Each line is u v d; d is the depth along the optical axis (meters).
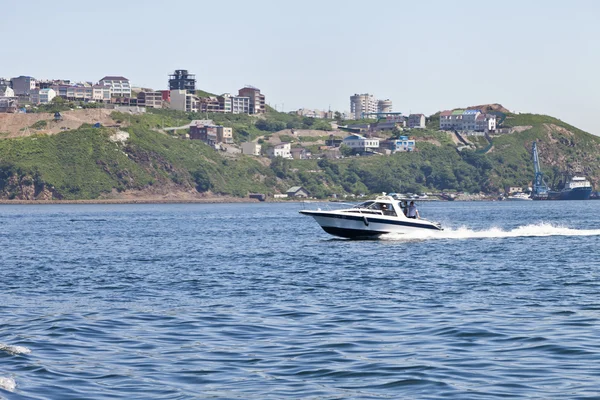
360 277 86.38
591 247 121.31
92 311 63.72
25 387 39.09
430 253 114.06
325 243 138.88
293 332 53.22
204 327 55.50
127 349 48.12
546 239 137.75
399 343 48.91
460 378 40.22
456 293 72.06
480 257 107.38
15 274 95.00
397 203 137.62
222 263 106.25
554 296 68.94
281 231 189.12
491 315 58.72
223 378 41.03
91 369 42.97
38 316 61.19
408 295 71.06
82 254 126.56
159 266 103.50
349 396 37.53
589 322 54.84
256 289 77.25
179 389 39.00
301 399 37.22
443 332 52.19
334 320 57.84
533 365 42.56
